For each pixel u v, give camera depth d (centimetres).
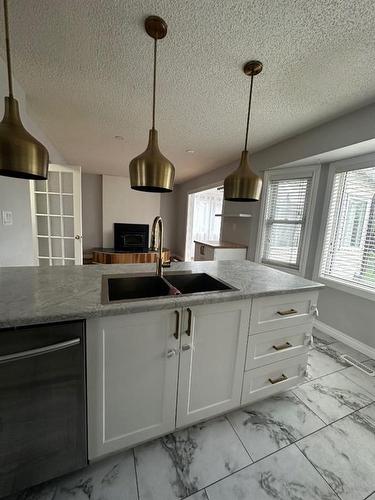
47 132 293
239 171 143
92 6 116
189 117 236
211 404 136
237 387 142
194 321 121
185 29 126
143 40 137
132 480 109
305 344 162
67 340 93
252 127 250
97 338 100
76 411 100
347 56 142
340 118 215
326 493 108
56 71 170
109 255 571
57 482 107
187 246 666
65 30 131
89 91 196
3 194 175
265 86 176
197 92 189
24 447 93
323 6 109
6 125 82
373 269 223
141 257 587
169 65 158
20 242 202
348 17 114
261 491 107
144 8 116
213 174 487
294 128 247
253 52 142
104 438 110
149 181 110
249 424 143
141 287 159
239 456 123
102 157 420
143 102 211
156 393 118
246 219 365
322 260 270
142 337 109
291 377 162
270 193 328
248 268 196
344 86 171
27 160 85
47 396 93
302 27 122
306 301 155
